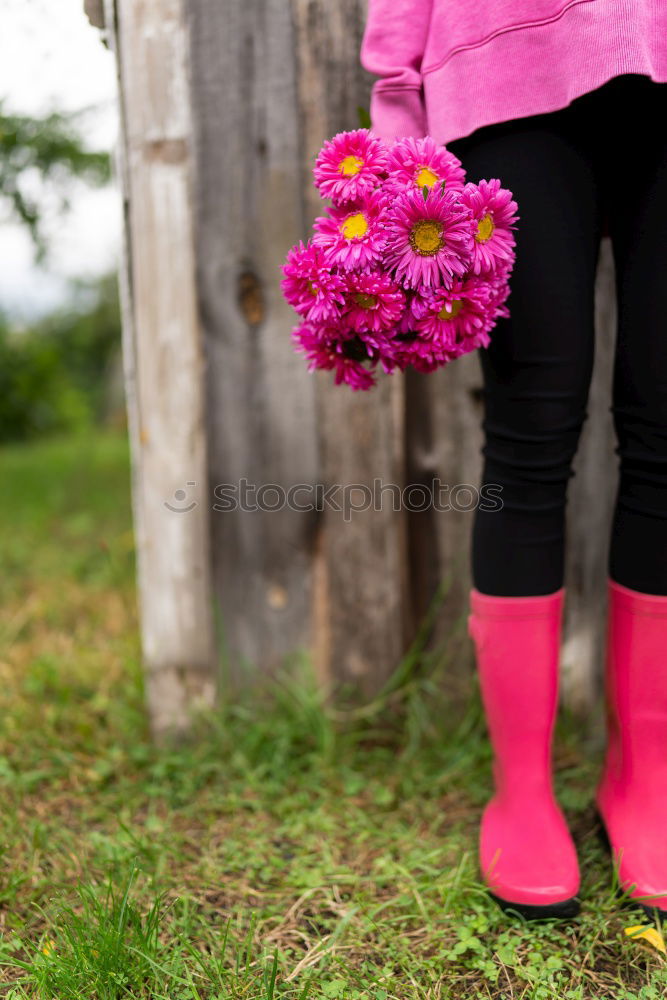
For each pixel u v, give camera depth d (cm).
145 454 149
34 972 92
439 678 156
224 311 146
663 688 105
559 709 152
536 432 100
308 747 149
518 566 104
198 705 155
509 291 96
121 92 140
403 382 150
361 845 122
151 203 143
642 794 108
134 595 215
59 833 124
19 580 235
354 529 153
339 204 94
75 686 167
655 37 87
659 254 95
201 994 92
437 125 101
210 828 125
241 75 140
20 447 581
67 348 753
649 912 101
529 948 98
